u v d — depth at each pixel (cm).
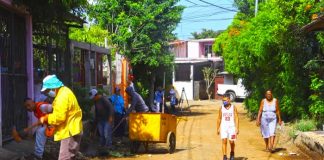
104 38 2494
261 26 1938
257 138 1783
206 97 5019
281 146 1542
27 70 1220
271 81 2022
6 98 1078
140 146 1523
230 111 1264
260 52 1931
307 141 1370
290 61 1827
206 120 2606
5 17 1086
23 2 1133
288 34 1758
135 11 2634
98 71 2241
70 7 1232
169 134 1386
